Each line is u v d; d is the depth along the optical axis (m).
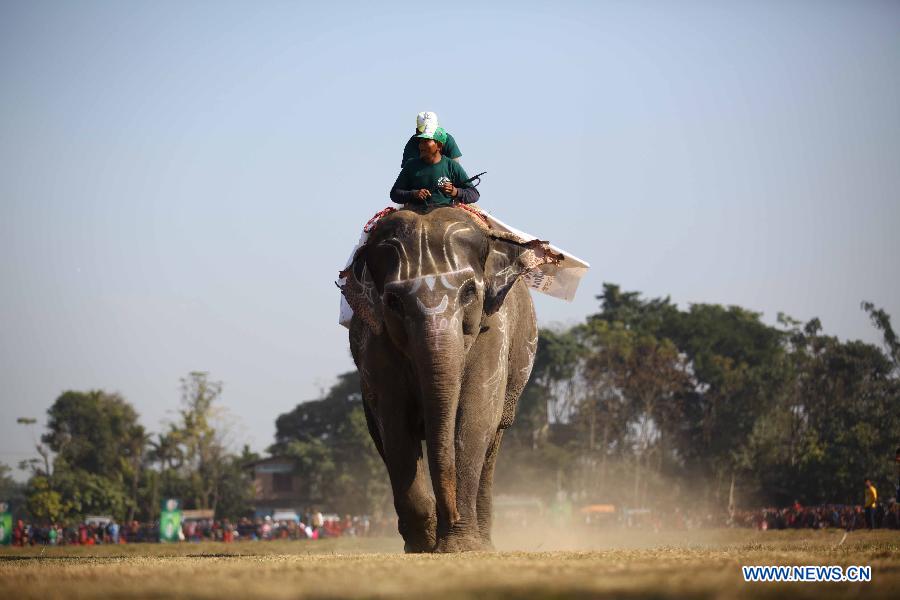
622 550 26.14
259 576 14.98
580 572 14.70
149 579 15.04
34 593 13.21
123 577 15.67
